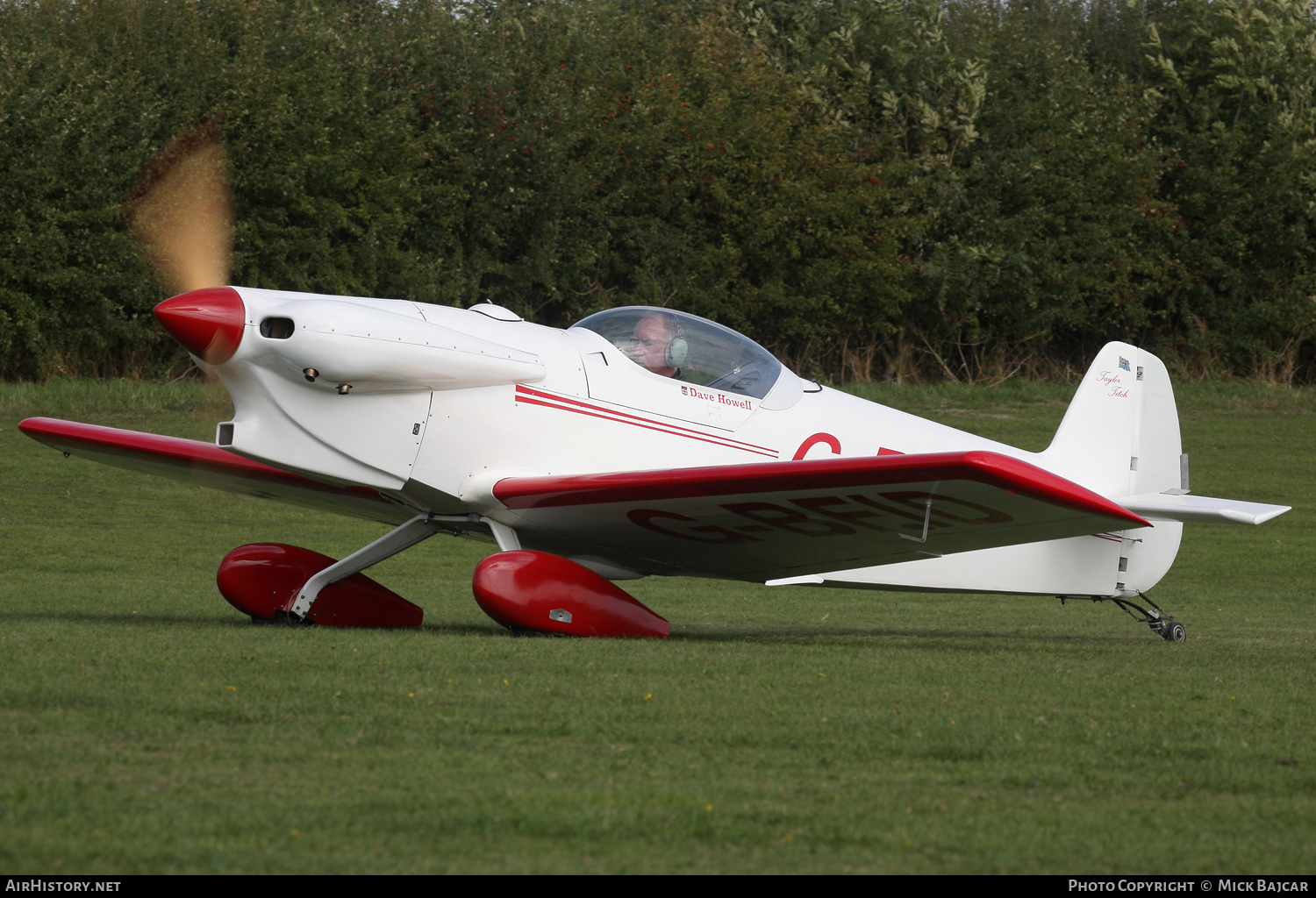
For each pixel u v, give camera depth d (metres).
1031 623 33.66
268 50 80.06
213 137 75.81
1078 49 120.69
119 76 76.75
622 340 25.89
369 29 91.00
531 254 89.75
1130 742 13.90
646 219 93.94
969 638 28.30
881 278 94.75
